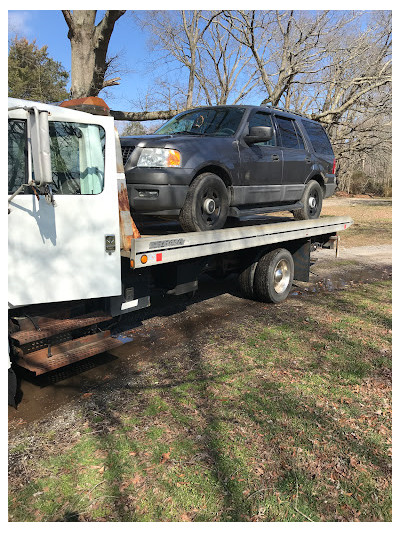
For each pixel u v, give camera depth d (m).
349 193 44.22
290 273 7.07
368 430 3.46
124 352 4.87
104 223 3.86
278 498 2.71
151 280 4.80
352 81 18.42
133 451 3.10
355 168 44.94
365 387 4.15
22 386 4.00
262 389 4.04
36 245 3.53
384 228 17.84
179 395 3.90
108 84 11.66
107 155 3.87
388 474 2.96
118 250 3.98
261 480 2.85
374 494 2.77
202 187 4.92
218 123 5.96
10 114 3.31
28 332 3.61
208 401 3.80
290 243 7.34
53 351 3.79
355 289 8.01
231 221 6.84
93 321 3.98
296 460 3.06
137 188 4.62
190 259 5.14
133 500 2.65
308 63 18.16
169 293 5.02
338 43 19.44
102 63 10.80
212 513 2.57
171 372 4.38
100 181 3.85
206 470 2.92
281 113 6.86
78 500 2.64
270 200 6.41
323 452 3.16
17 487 2.73
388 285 8.38
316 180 7.99
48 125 3.26
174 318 6.07
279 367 4.52
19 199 3.41
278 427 3.43
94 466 2.93
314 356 4.82
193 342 5.17
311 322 5.96
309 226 7.23
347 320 6.06
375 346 5.14
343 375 4.38
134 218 5.10
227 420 3.51
